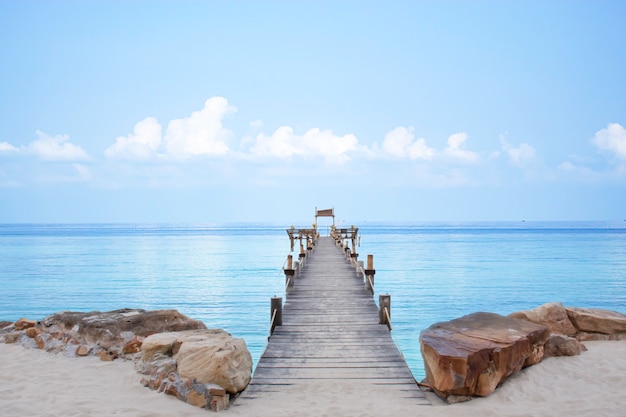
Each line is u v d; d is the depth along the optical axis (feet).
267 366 33.73
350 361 34.60
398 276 130.72
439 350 28.40
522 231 535.60
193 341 30.32
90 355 35.42
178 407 26.71
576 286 112.68
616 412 25.36
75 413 25.66
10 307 89.20
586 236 386.11
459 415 25.81
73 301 95.25
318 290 57.31
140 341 35.45
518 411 25.94
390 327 42.39
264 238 379.76
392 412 26.43
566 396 27.55
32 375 31.60
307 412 26.53
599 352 33.96
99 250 235.20
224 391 27.17
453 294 102.42
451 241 315.99
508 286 113.09
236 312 84.38
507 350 28.84
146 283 118.52
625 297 98.68
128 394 28.40
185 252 220.23
